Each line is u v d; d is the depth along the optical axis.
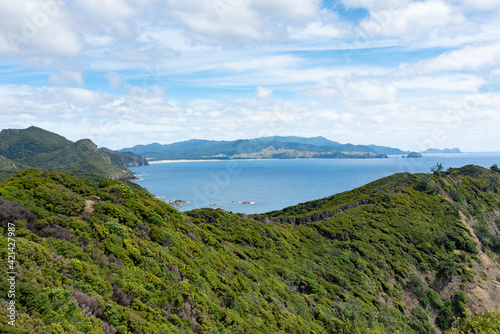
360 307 37.28
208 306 20.03
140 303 15.72
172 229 28.78
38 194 19.33
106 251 18.16
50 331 10.88
